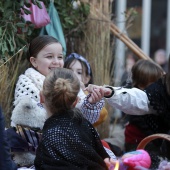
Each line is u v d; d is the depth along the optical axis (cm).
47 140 664
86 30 1136
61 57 851
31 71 823
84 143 675
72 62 969
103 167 690
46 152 659
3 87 893
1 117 643
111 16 1195
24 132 761
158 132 895
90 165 670
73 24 1112
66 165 650
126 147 992
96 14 1143
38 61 838
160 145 880
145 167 693
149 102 849
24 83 802
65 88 668
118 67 1208
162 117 873
